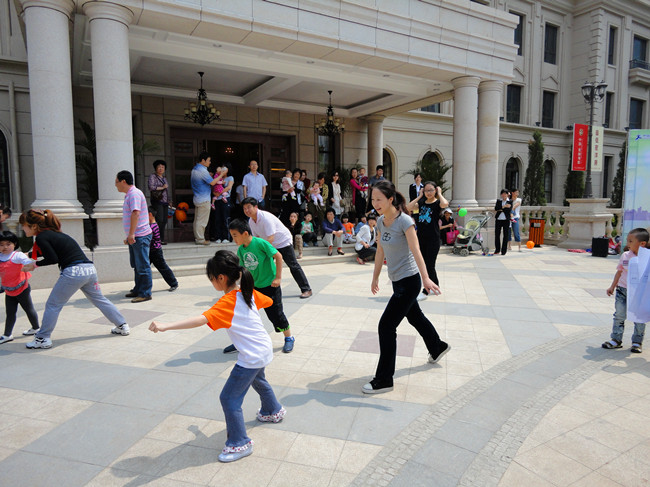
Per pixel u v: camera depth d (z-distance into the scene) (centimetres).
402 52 1012
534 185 2019
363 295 665
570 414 308
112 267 749
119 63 730
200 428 287
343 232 1077
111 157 738
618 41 2489
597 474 241
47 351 425
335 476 237
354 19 941
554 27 2397
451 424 292
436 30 1057
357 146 1648
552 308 588
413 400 326
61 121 705
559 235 1367
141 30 833
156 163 930
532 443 271
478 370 383
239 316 256
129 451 260
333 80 1133
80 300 630
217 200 955
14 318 455
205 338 467
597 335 481
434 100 1375
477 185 1246
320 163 1608
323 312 569
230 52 977
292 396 332
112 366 388
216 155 1507
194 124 1332
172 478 235
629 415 307
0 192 1141
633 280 405
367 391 336
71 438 274
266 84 1212
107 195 749
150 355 416
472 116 1162
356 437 276
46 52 683
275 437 275
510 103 2252
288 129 1499
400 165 1878
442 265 952
